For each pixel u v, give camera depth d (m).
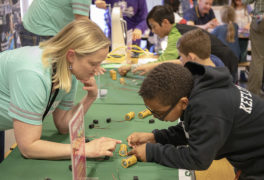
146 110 1.66
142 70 2.34
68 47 1.08
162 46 3.31
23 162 1.16
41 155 1.14
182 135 1.31
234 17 4.11
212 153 0.97
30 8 2.18
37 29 2.12
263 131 1.02
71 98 1.42
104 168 1.13
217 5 5.28
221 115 0.95
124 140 1.36
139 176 1.07
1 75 1.13
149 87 0.99
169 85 0.97
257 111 1.02
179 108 1.03
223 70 1.07
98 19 5.39
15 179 1.06
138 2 3.52
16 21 2.96
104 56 1.12
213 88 1.00
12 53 1.16
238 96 1.02
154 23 2.55
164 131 1.32
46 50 1.09
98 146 1.18
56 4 2.06
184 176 1.06
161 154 1.13
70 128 0.84
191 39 1.89
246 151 1.06
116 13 2.80
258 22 3.48
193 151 0.99
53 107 1.30
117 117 1.64
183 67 1.04
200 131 0.96
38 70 1.06
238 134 1.03
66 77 1.13
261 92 4.05
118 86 2.25
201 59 1.91
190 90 1.02
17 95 1.05
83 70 1.12
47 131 1.48
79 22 1.10
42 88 1.07
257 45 3.59
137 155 1.17
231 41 4.07
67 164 1.15
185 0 4.78
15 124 1.09
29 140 1.11
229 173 1.60
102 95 2.00
